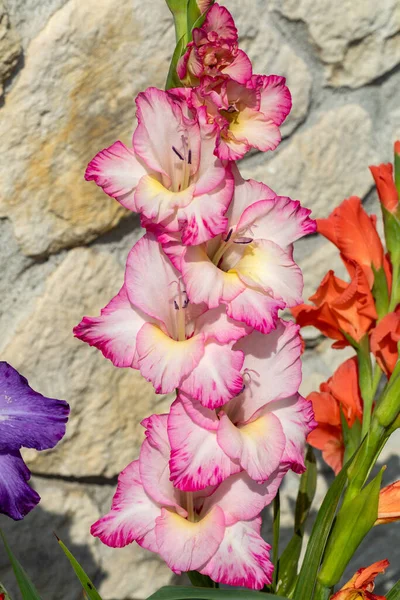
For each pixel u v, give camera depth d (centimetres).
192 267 85
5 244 118
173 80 86
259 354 90
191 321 90
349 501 95
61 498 127
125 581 132
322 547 97
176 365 85
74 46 114
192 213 84
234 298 85
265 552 89
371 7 124
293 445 90
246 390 91
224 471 86
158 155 87
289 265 87
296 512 108
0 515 124
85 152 118
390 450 140
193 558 87
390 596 98
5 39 111
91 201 119
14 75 113
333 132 128
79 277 122
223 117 85
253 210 87
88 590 94
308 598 98
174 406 88
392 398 94
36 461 124
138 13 115
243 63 83
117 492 91
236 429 88
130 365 87
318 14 122
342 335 106
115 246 123
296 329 90
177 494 92
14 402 90
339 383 105
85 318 87
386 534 141
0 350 120
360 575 96
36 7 113
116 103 118
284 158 127
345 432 103
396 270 104
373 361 137
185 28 88
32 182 117
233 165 87
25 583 93
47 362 122
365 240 105
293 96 125
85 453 126
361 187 132
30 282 121
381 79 129
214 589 87
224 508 90
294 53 124
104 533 90
